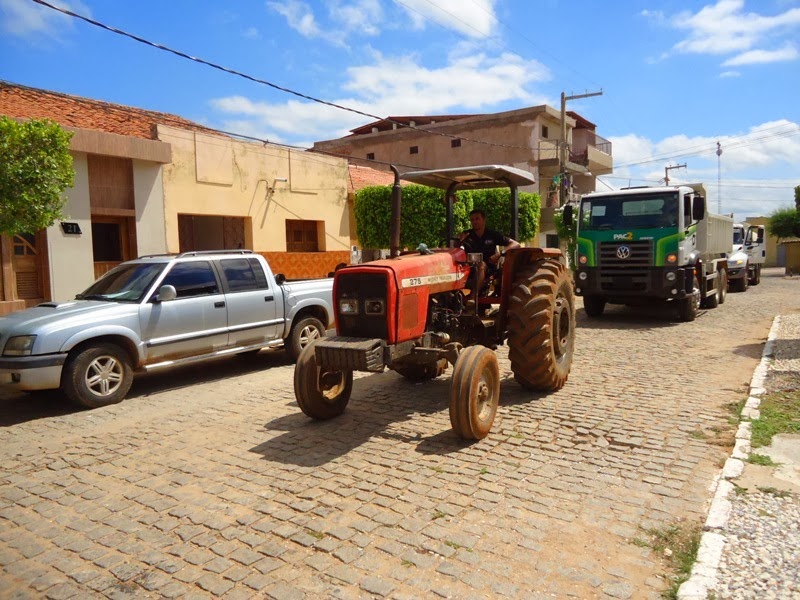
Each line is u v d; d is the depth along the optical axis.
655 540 3.58
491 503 4.13
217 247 17.98
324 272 18.31
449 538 3.67
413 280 5.54
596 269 13.23
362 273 5.43
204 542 3.73
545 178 31.94
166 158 13.81
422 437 5.57
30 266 11.96
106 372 7.14
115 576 3.39
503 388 7.25
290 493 4.41
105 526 4.00
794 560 3.26
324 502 4.23
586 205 13.43
